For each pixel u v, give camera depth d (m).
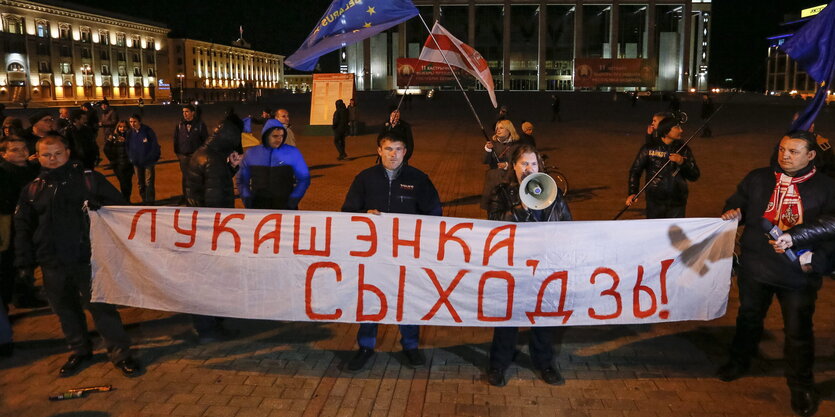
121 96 94.38
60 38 82.62
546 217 3.96
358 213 4.00
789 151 3.35
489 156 6.25
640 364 4.20
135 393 3.80
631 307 3.95
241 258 4.10
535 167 3.73
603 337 4.66
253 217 4.07
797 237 3.22
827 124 25.08
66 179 3.96
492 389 3.85
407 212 4.12
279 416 3.52
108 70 91.69
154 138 9.52
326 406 3.63
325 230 4.02
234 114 6.28
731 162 14.81
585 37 84.88
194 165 4.53
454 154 16.58
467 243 3.93
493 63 86.38
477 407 3.63
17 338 4.68
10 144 4.99
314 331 4.78
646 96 57.53
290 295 4.11
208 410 3.59
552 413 3.56
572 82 85.69
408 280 4.00
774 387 3.84
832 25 3.61
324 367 4.15
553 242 3.89
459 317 4.01
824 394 3.75
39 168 5.19
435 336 4.70
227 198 4.54
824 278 5.87
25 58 77.00
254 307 4.15
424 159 15.48
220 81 117.69
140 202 10.03
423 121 31.06
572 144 19.95
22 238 4.00
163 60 104.06
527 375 4.05
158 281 4.14
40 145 3.89
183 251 4.12
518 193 3.93
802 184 3.43
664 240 3.88
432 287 3.99
